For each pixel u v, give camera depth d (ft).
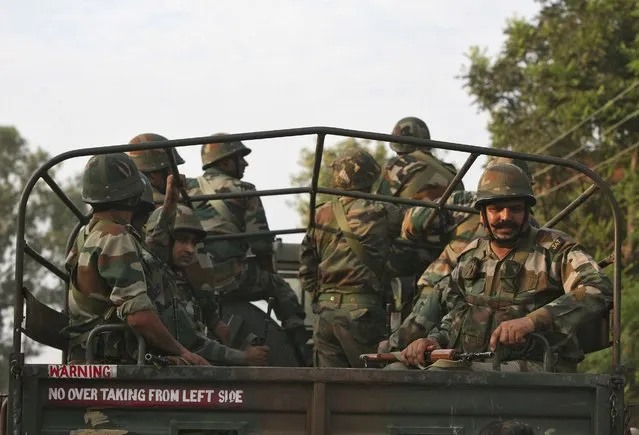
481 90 194.80
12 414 41.32
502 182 46.55
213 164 65.26
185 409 40.93
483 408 40.55
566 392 40.73
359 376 40.47
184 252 53.26
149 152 61.52
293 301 66.18
